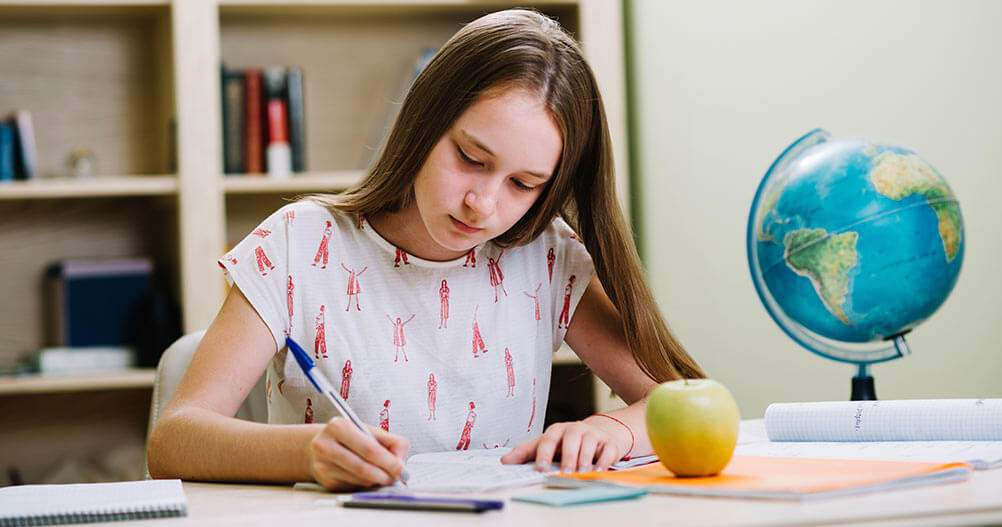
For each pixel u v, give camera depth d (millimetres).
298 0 2660
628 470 977
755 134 2316
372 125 2879
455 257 1400
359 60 2887
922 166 1267
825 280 1254
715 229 2445
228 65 2820
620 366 1438
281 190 2682
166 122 2730
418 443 1356
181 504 815
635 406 1225
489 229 1193
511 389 1418
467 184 1172
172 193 2598
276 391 1367
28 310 2742
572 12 2795
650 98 2725
